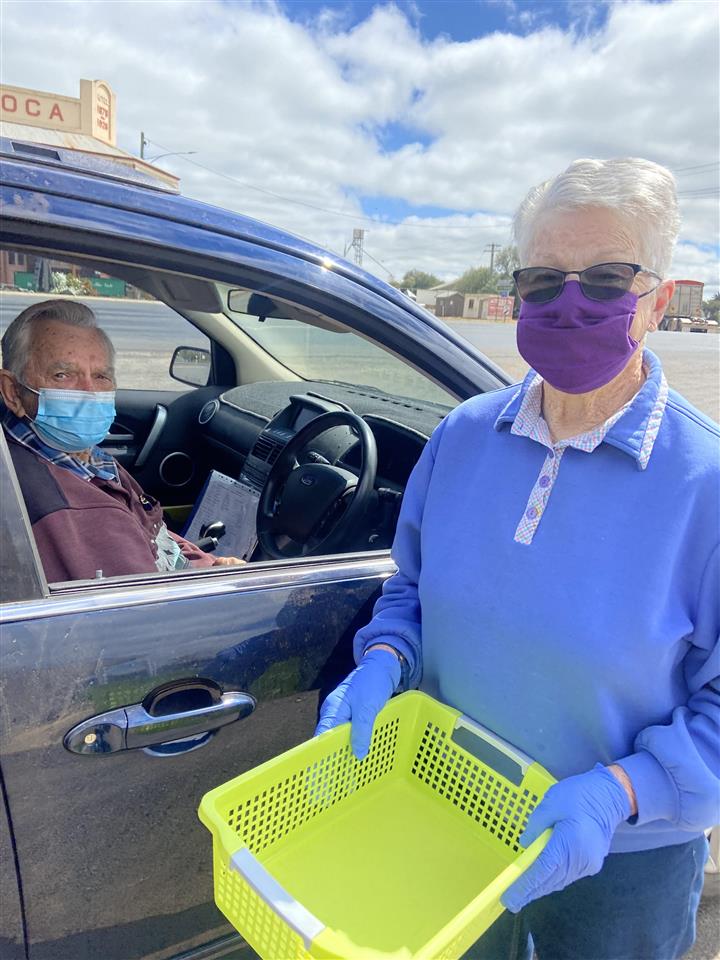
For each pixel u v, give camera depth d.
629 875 1.08
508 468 1.03
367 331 1.35
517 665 0.99
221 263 1.15
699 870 1.14
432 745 1.13
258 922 0.80
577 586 0.92
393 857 1.02
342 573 1.27
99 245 1.05
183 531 2.62
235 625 1.11
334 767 1.03
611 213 0.92
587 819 0.86
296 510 1.90
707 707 0.94
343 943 0.70
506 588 0.99
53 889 1.00
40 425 1.46
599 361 0.94
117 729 0.99
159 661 1.03
